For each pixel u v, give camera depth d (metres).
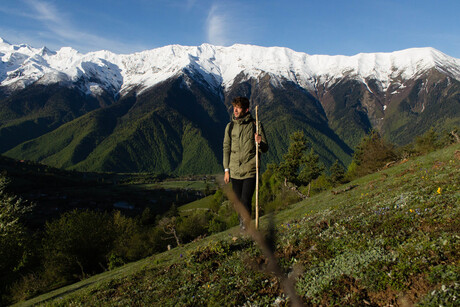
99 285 10.16
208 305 5.27
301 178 57.25
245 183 6.50
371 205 9.43
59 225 52.69
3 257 32.38
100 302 7.70
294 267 5.66
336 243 6.09
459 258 4.17
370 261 4.96
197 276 6.75
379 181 19.55
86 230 52.62
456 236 4.68
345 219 7.75
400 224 6.02
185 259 8.48
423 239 5.00
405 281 4.20
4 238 29.55
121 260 45.97
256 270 5.88
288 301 4.65
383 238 5.65
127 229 70.88
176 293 6.32
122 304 6.86
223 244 7.67
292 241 6.75
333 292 4.52
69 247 50.94
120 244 64.31
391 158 49.06
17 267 36.06
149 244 65.75
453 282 3.76
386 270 4.57
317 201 23.59
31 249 40.81
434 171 12.98
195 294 5.92
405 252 4.80
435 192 7.92
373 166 50.19
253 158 6.67
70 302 9.10
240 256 6.79
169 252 20.31
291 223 10.80
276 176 56.03
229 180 6.72
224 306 5.06
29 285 43.69
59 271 51.88
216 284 5.98
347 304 4.17
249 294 5.18
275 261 5.81
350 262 5.17
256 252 6.61
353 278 4.71
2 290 44.91
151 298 6.59
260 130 6.61
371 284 4.41
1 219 28.19
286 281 5.25
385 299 4.07
